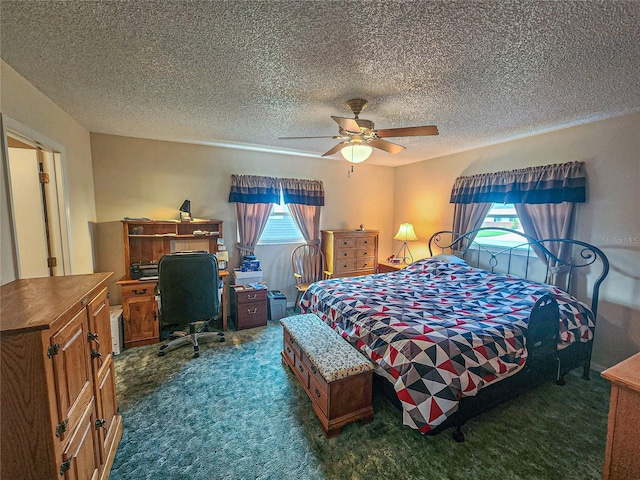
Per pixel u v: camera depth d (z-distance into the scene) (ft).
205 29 4.72
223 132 10.70
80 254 9.46
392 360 6.15
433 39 4.93
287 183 14.14
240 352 9.94
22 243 7.89
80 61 5.72
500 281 9.96
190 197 12.49
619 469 3.64
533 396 7.57
